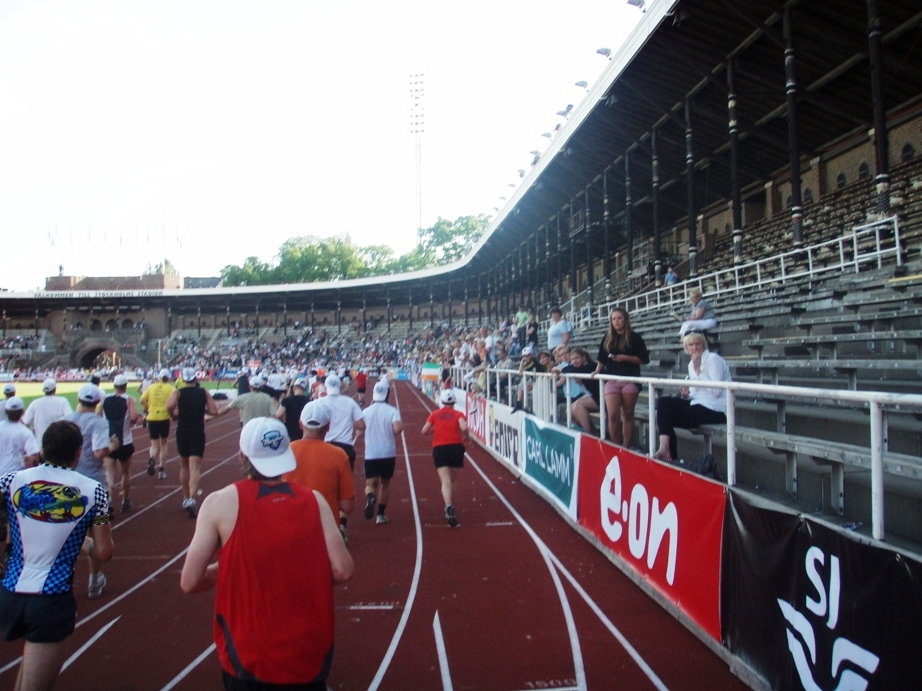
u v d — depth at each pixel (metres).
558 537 8.97
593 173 31.78
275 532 2.89
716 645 5.04
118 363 76.44
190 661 5.38
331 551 3.02
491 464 15.76
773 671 4.16
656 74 22.17
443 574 7.48
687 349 6.54
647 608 6.23
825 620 3.58
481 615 6.21
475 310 75.19
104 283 90.50
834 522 3.94
